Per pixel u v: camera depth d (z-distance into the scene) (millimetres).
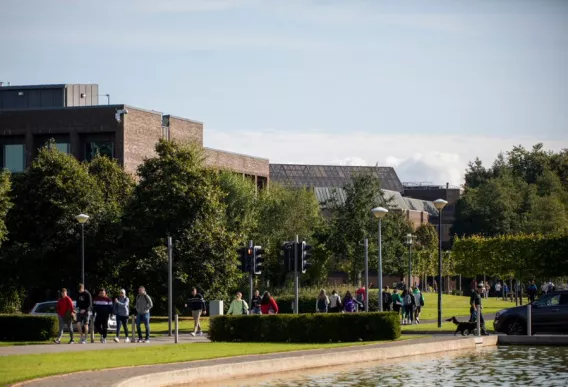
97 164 81062
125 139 94000
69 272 74625
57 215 73938
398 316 44625
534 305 47969
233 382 30609
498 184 184125
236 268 72625
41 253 72312
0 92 106562
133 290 74375
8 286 74688
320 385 29969
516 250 94438
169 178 71875
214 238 72312
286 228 100188
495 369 34562
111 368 29969
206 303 73812
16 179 75000
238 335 45094
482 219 181750
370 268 94125
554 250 92062
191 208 72062
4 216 70062
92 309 47094
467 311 79188
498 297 123938
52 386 25250
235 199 95625
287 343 43562
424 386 29875
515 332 47969
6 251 72125
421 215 198625
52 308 57812
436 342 41406
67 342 46062
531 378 31828
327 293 75562
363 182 94750
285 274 97125
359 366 35688
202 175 73500
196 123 109125
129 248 72500
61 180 74062
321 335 44062
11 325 46688
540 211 158500
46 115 95125
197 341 46219
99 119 94188
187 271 71062
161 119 100812
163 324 64625
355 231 93312
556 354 40188
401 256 95500
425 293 125000
